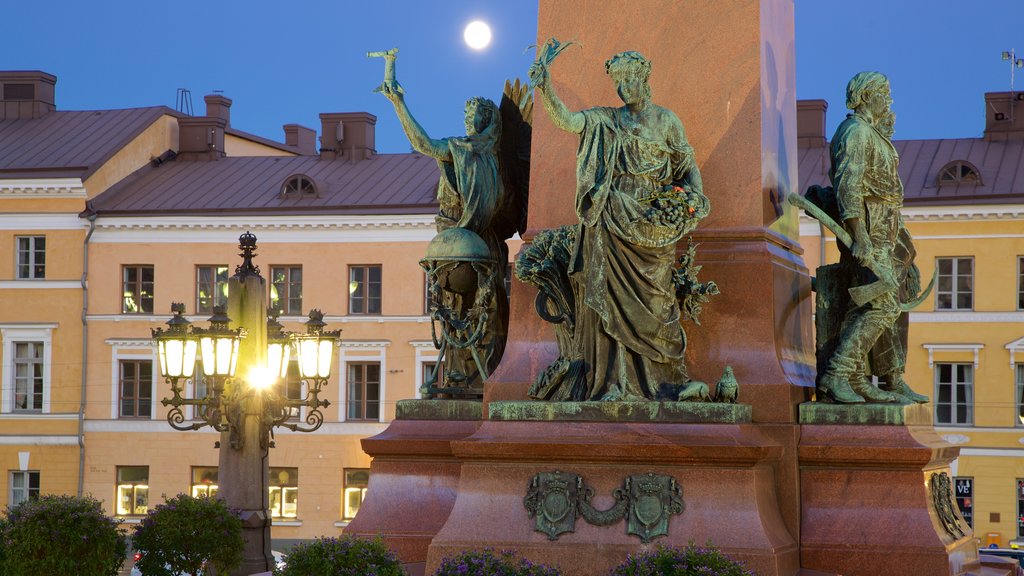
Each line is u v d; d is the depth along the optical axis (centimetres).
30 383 4575
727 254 917
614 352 877
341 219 4394
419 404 1012
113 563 1083
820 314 950
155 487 4481
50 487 4544
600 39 965
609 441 852
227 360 1419
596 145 870
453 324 1021
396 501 995
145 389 4522
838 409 895
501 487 868
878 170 924
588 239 873
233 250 4491
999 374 3959
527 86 1075
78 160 4603
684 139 884
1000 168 4025
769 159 941
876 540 870
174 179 4675
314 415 1580
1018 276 3947
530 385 936
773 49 966
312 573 824
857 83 937
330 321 4409
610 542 842
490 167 1047
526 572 792
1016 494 3941
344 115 4659
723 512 837
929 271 3994
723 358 907
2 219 4591
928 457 869
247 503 1412
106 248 4559
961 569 898
